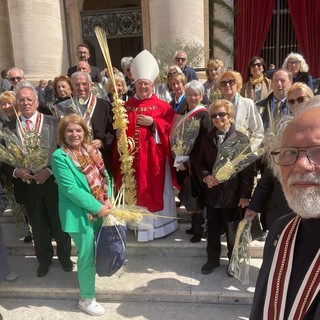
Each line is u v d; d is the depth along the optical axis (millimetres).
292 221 1229
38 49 8391
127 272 3535
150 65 3662
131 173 3676
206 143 3191
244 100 3562
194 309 3150
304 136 1044
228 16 10820
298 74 4523
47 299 3365
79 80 3582
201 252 3752
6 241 4090
